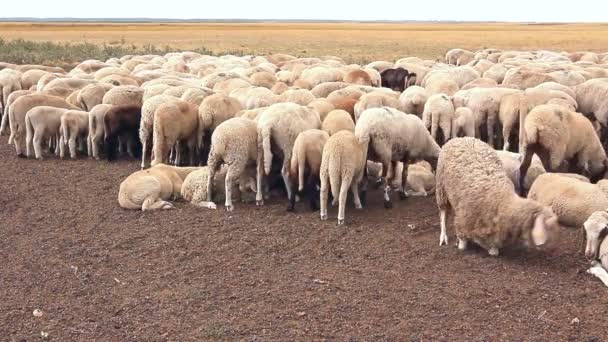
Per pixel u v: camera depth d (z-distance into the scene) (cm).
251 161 1138
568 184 998
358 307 736
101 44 5931
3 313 720
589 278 820
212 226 1020
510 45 6269
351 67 2434
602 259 837
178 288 791
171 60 2897
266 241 954
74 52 4353
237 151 1095
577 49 5531
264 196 1183
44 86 1909
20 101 1529
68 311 728
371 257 895
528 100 1425
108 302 752
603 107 1580
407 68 2500
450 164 906
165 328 687
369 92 1611
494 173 885
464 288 786
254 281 812
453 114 1402
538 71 1975
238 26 14512
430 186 1220
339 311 727
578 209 971
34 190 1245
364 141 1069
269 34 9344
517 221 846
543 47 5850
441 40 7506
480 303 745
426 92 1627
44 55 4053
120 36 8006
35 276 827
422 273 835
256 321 703
